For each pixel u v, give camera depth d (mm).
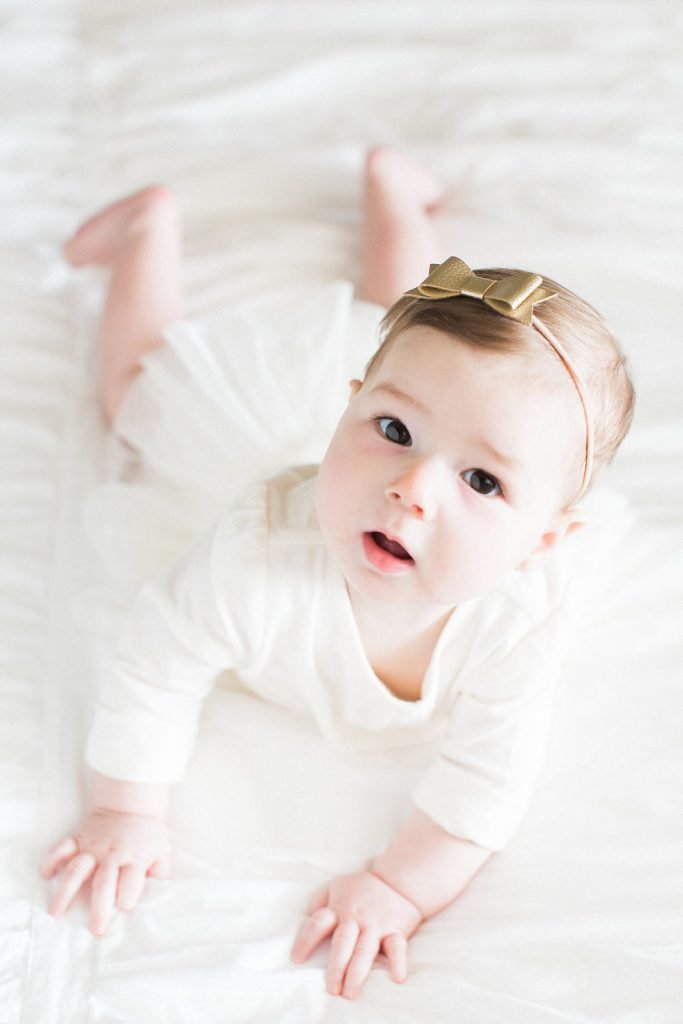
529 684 1078
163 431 1328
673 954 999
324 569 1036
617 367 996
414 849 1063
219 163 1684
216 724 1160
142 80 1763
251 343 1377
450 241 1585
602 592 1255
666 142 1682
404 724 1137
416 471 918
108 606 1222
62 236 1606
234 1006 966
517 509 951
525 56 1789
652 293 1531
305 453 1279
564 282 1537
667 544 1295
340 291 1438
